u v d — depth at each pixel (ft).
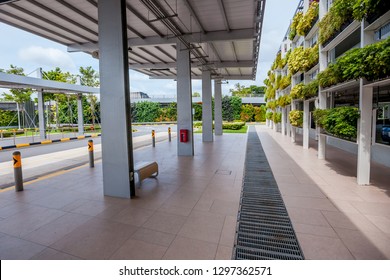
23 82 45.16
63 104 98.84
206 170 22.27
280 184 17.53
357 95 25.13
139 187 17.17
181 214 12.57
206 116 45.73
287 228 10.88
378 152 22.95
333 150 32.37
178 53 30.14
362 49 14.07
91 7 23.57
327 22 21.56
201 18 26.30
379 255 8.73
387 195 14.79
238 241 9.90
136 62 47.19
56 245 9.77
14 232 10.86
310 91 28.40
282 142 43.60
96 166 24.58
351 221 11.39
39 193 16.15
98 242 9.96
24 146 42.60
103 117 15.25
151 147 38.45
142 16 25.72
